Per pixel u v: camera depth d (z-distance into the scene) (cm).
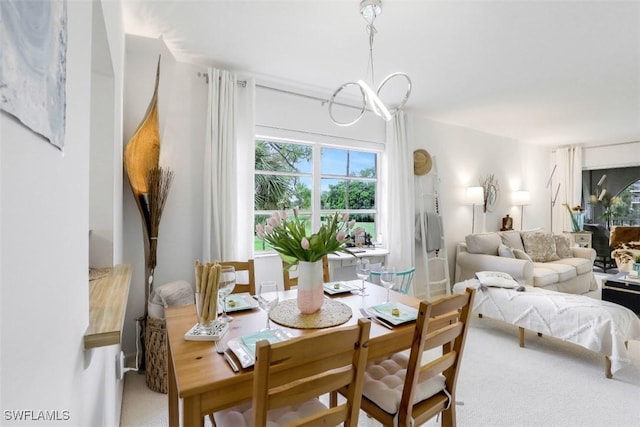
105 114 166
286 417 118
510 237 463
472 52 261
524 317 273
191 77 282
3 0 36
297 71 298
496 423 181
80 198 78
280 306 169
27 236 44
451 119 451
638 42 243
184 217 279
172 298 221
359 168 396
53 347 56
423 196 442
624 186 569
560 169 620
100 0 117
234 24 222
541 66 286
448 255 473
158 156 245
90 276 149
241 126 301
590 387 217
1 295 37
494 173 532
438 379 147
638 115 425
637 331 233
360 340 102
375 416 136
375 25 222
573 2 196
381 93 351
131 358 255
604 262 587
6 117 38
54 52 54
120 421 186
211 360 113
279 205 337
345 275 353
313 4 200
